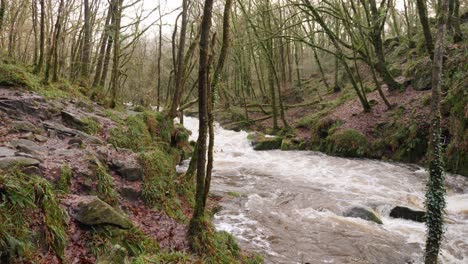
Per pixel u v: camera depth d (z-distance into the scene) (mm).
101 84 16500
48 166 5301
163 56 33844
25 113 7629
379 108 18719
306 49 42188
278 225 8203
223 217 8391
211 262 5266
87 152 6340
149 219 5906
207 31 5145
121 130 9164
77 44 17250
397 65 22844
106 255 4168
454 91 13875
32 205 4184
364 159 16469
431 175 5805
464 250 7262
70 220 4621
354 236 7766
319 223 8453
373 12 19266
